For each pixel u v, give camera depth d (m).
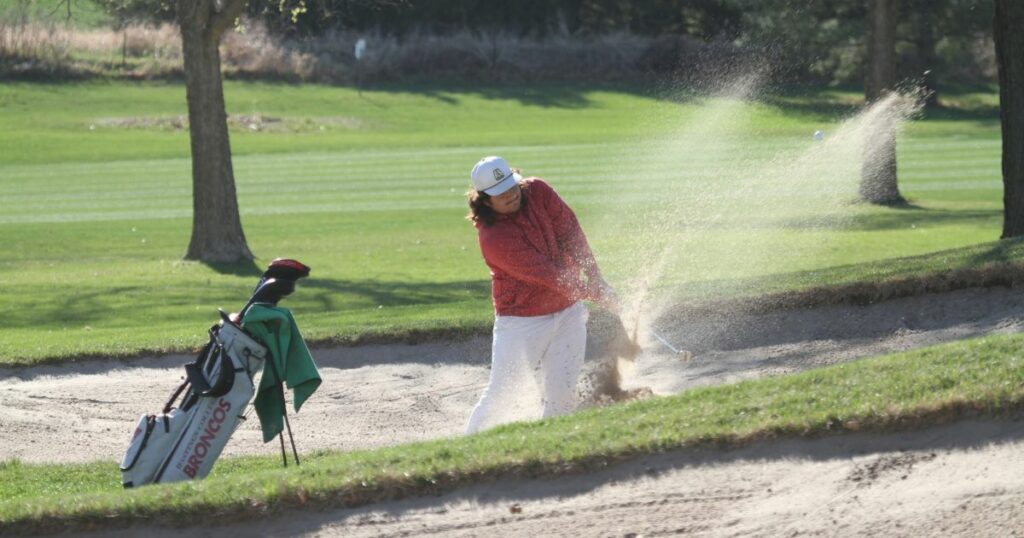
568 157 144.25
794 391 22.62
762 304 39.44
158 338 45.25
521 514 19.41
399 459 21.66
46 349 43.31
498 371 27.20
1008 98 48.28
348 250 83.94
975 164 134.62
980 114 191.62
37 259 82.38
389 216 101.44
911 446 19.72
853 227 86.12
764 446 20.39
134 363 42.59
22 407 38.00
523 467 20.45
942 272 37.62
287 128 183.12
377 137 173.75
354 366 40.66
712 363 35.94
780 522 18.22
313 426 35.34
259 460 30.92
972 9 179.25
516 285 26.78
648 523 18.67
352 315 48.84
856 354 35.03
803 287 39.62
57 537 20.56
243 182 126.31
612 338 35.94
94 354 42.62
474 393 37.50
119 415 37.41
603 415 23.89
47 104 187.50
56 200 113.44
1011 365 21.64
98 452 33.97
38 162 144.38
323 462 23.22
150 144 159.50
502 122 194.50
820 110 187.25
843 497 18.62
